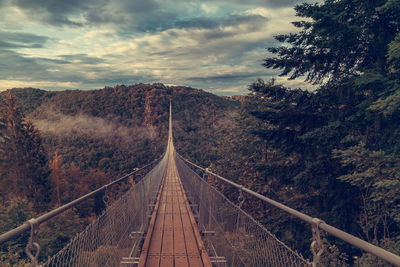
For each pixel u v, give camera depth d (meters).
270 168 13.54
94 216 32.34
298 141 11.61
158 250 4.98
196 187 7.78
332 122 9.73
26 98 188.50
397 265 1.01
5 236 1.37
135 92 176.62
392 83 7.90
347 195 10.05
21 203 19.55
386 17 9.30
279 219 12.71
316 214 11.05
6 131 41.03
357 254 8.49
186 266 4.30
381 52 9.40
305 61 11.23
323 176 10.38
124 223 3.87
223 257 3.77
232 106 166.75
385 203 7.95
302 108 11.37
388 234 8.49
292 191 14.60
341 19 9.86
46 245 18.00
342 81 10.97
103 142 133.25
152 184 8.66
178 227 6.49
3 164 39.81
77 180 51.06
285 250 1.91
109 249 2.96
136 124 156.88
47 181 41.78
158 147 127.31
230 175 23.45
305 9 10.02
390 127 8.78
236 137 23.03
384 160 7.05
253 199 18.27
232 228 3.31
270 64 12.03
